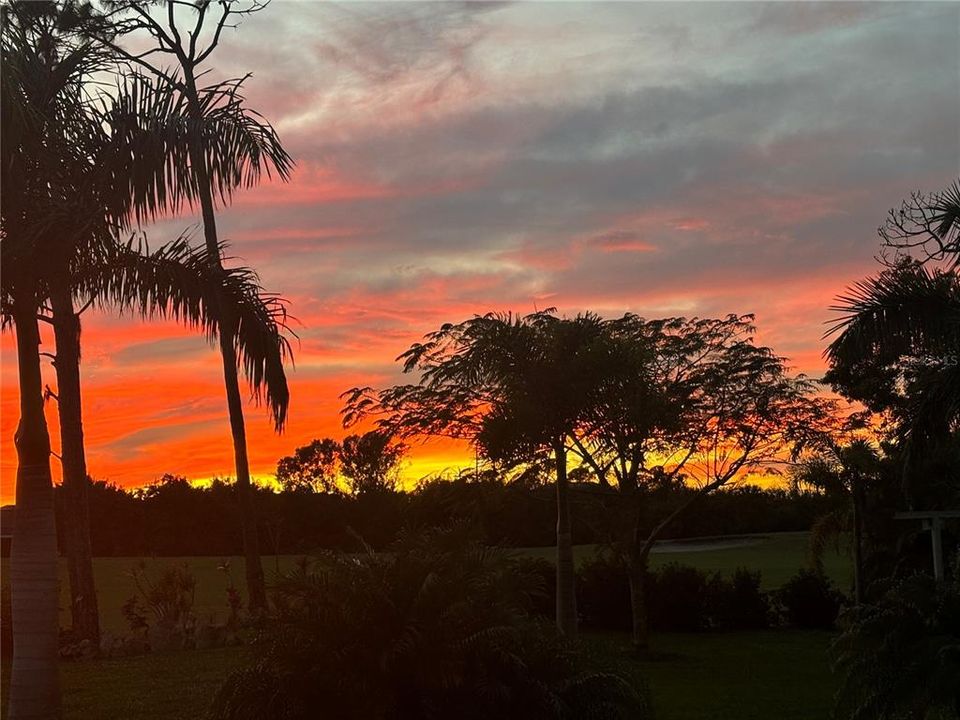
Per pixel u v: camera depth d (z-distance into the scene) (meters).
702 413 23.05
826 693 16.88
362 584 7.25
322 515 41.84
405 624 7.04
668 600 28.12
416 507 22.38
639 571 23.42
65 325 17.72
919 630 8.95
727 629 28.77
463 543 8.09
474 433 20.77
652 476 23.36
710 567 40.59
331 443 39.59
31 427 8.98
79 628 17.77
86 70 9.35
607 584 28.61
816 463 24.52
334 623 7.09
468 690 6.98
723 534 47.72
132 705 12.20
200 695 12.77
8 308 9.10
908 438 14.49
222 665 15.44
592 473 23.08
